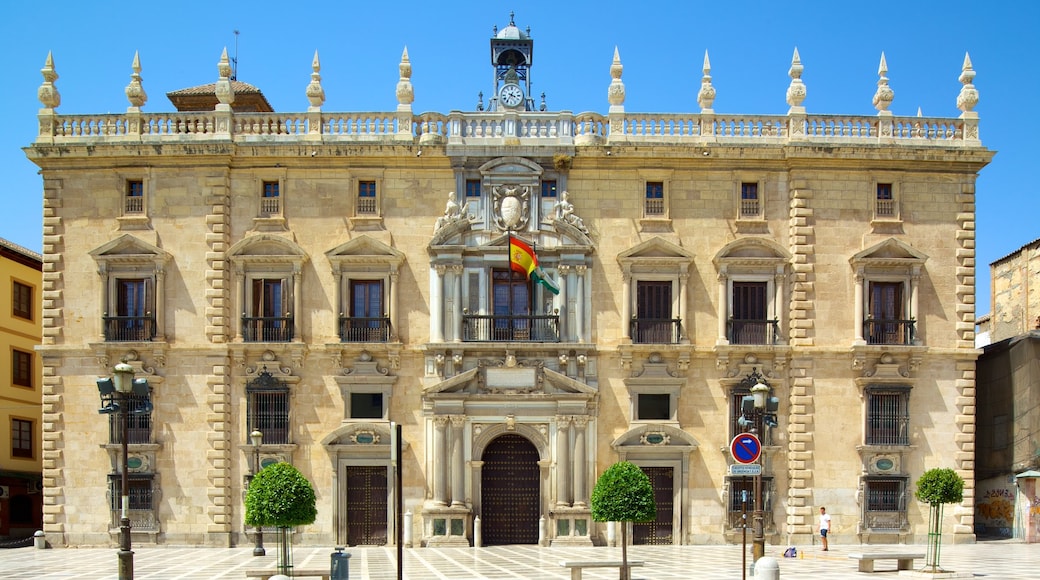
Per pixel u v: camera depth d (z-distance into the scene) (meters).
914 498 41.16
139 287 41.75
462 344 40.78
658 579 29.00
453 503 40.12
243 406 41.03
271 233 41.56
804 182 42.06
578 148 41.78
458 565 33.34
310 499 27.34
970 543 41.19
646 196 42.31
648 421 41.00
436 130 42.22
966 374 41.78
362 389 41.12
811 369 41.28
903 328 41.62
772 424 27.86
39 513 52.97
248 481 40.53
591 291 41.72
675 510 40.84
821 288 41.75
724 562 34.22
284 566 27.05
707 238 42.19
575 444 40.47
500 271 41.94
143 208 41.75
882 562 34.38
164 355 40.84
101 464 41.00
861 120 42.78
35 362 53.44
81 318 41.56
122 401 25.34
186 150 41.38
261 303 41.56
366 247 41.53
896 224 42.19
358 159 41.97
